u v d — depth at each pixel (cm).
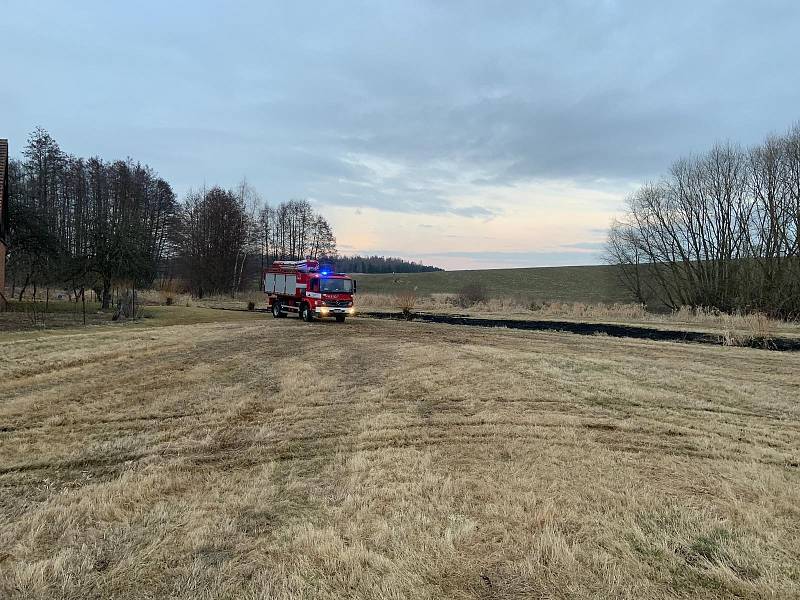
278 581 252
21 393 674
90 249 2116
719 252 2931
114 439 494
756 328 1630
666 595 243
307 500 355
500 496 360
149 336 1309
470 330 1798
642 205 3319
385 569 263
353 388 748
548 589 247
